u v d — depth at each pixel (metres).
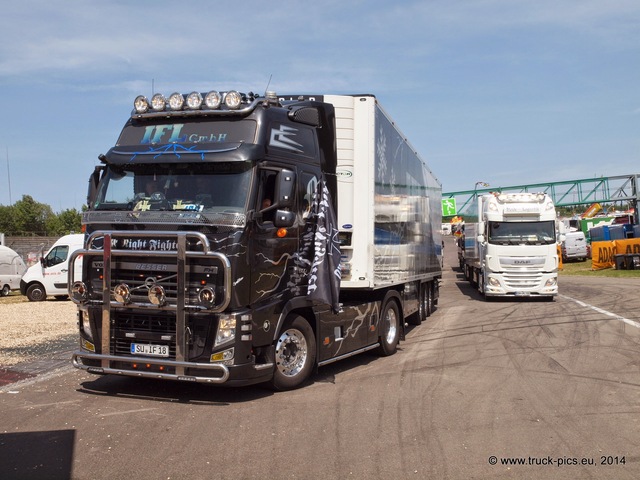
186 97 7.68
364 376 8.95
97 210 7.57
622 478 4.97
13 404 7.27
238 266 6.89
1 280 28.58
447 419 6.65
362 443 5.81
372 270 9.41
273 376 7.64
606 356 10.48
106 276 7.30
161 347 7.13
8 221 67.94
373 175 9.45
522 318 16.25
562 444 5.81
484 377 8.88
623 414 6.85
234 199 7.06
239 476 4.97
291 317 7.86
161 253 6.99
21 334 13.27
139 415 6.76
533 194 21.53
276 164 7.57
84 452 5.54
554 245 20.95
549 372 9.22
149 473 5.04
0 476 4.99
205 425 6.38
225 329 6.84
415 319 14.85
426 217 15.70
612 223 59.66
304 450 5.60
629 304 19.31
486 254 21.53
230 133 7.41
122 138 7.88
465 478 4.96
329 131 8.87
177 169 7.38
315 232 8.30
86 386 8.18
